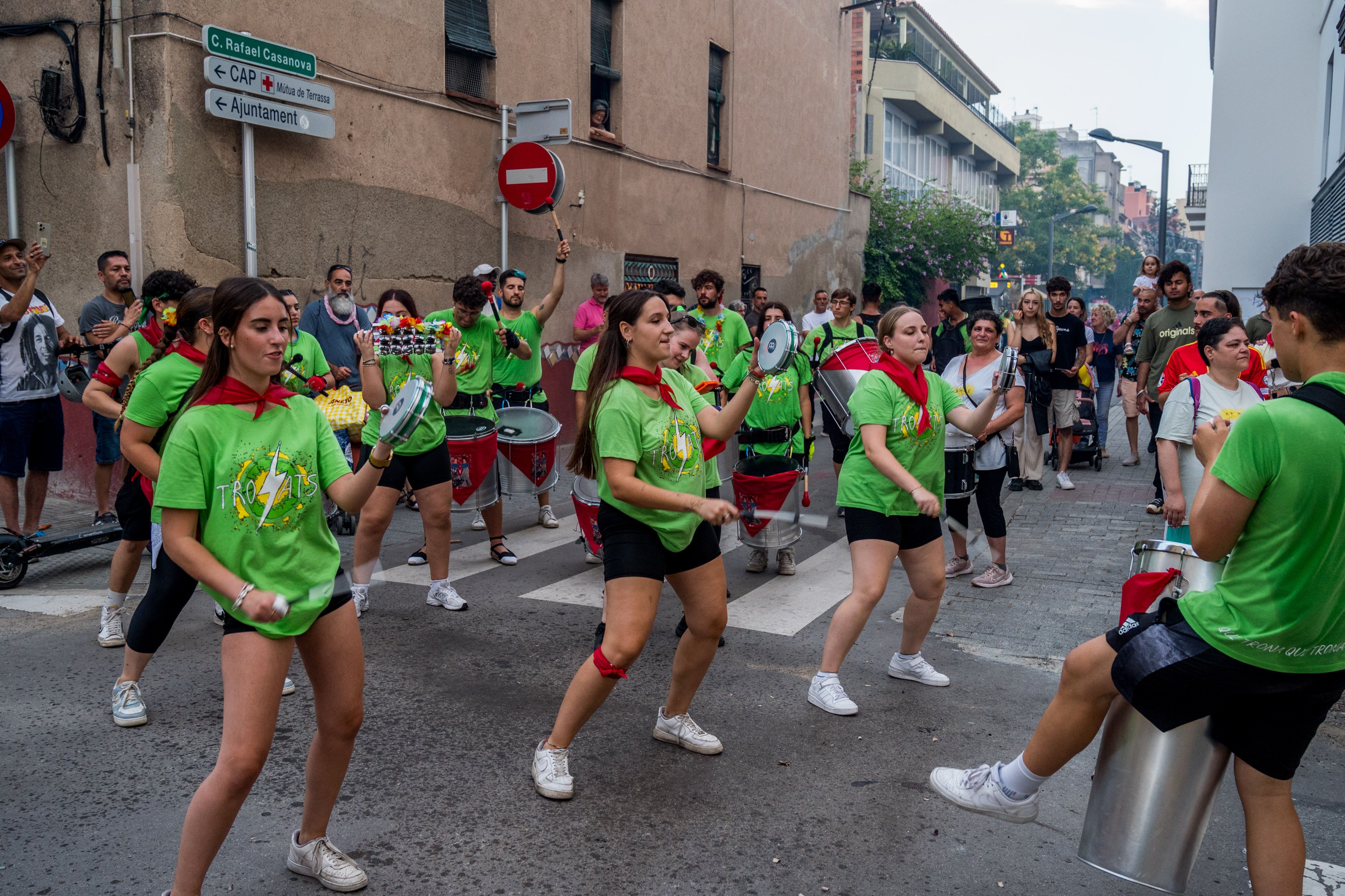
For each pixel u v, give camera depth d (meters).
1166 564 2.99
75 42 7.89
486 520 7.05
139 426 3.89
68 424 8.55
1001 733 4.28
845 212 20.17
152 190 7.75
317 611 2.69
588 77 12.30
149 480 4.62
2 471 6.62
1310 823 3.56
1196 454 2.91
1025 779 2.90
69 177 8.10
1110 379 12.18
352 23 9.07
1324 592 2.23
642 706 4.51
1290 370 2.38
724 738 4.18
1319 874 3.21
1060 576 6.78
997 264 35.28
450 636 5.43
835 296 7.46
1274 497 2.23
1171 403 4.73
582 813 3.51
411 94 9.73
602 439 3.41
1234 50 18.16
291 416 2.76
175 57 7.63
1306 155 17.86
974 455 6.23
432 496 5.79
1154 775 2.54
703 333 6.12
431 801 3.58
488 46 10.71
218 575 2.51
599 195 12.66
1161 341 8.70
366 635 5.43
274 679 2.60
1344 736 4.33
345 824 3.40
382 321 5.56
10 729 4.14
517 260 11.34
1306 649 2.28
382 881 3.06
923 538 4.56
